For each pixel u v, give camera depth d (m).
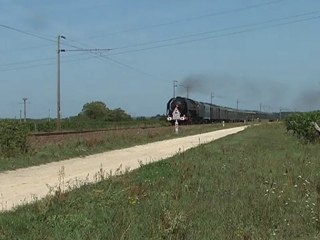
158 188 12.88
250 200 11.18
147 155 25.23
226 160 20.72
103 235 7.69
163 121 83.81
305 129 35.06
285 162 19.45
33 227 8.36
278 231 9.03
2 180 15.29
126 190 11.78
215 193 12.29
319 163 19.30
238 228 8.73
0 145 21.31
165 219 8.47
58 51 55.91
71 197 10.91
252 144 32.19
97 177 15.40
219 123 87.88
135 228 8.05
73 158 22.72
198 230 8.49
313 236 8.80
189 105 71.69
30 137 26.80
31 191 13.16
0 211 10.09
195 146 30.73
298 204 11.09
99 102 125.88
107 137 33.34
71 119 83.56
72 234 7.78
